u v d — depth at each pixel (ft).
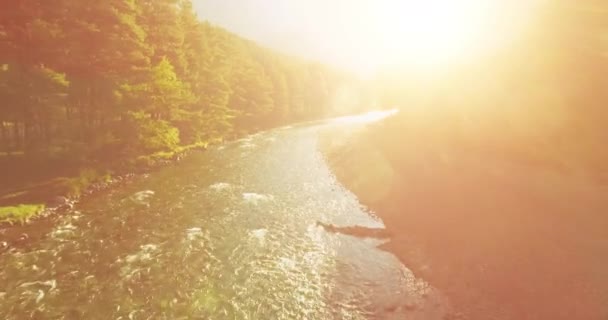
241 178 95.71
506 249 49.55
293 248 55.47
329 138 177.06
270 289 44.14
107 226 62.13
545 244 49.11
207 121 151.74
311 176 100.07
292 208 73.46
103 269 48.11
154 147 110.42
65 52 83.30
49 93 82.38
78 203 72.54
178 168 104.63
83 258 50.90
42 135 100.58
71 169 88.17
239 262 50.75
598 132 66.54
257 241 57.67
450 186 77.30
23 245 54.03
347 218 68.44
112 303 40.93
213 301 41.52
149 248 54.39
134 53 93.76
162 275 46.93
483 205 64.80
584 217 53.72
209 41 170.09
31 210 64.69
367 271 48.60
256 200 77.66
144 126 102.06
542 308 37.91
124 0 92.22
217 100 158.61
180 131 137.39
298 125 256.73
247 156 126.31
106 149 100.94
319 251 54.60
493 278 43.98
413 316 38.60
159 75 105.09
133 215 67.31
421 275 46.70
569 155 70.33
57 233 58.59
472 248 51.37
